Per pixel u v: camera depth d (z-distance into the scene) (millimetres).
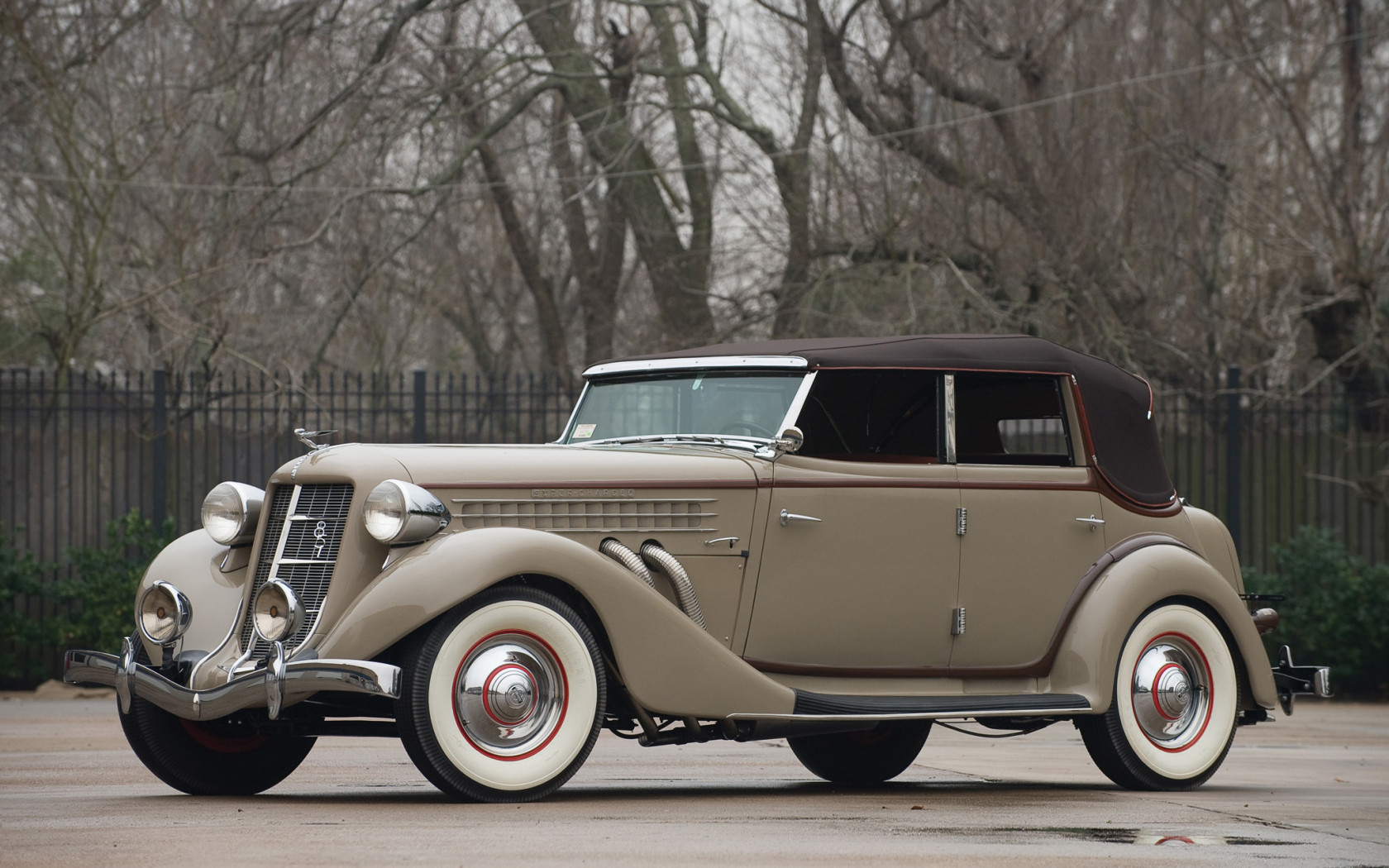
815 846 7625
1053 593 11406
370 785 11078
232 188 31844
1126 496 11867
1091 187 31906
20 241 34625
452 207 44125
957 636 11102
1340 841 8195
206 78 32875
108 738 15688
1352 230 27453
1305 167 30562
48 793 10641
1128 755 11297
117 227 34875
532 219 49250
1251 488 25656
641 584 9742
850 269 31453
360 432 25156
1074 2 31844
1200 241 33344
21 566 23984
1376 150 30297
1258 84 32125
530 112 42375
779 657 10641
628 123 37250
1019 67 31766
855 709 10344
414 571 9164
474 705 9242
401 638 9195
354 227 37312
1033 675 11406
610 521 10211
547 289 45812
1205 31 31422
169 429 25266
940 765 13828
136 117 32562
